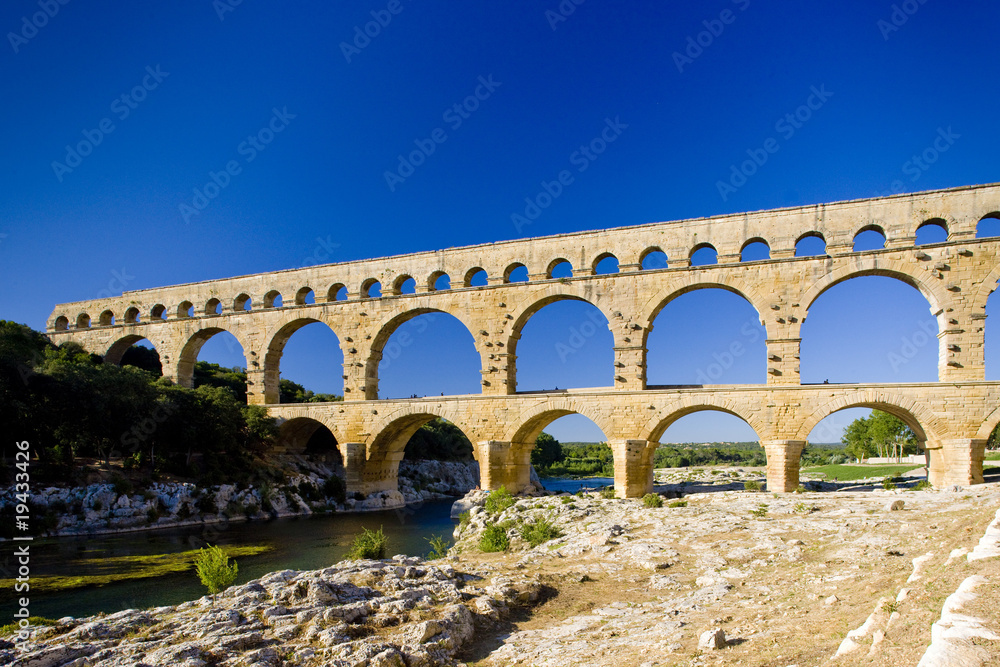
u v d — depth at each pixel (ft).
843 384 163.73
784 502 131.34
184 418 206.59
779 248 175.22
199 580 114.11
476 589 75.10
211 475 207.00
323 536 167.94
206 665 50.55
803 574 74.28
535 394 190.60
